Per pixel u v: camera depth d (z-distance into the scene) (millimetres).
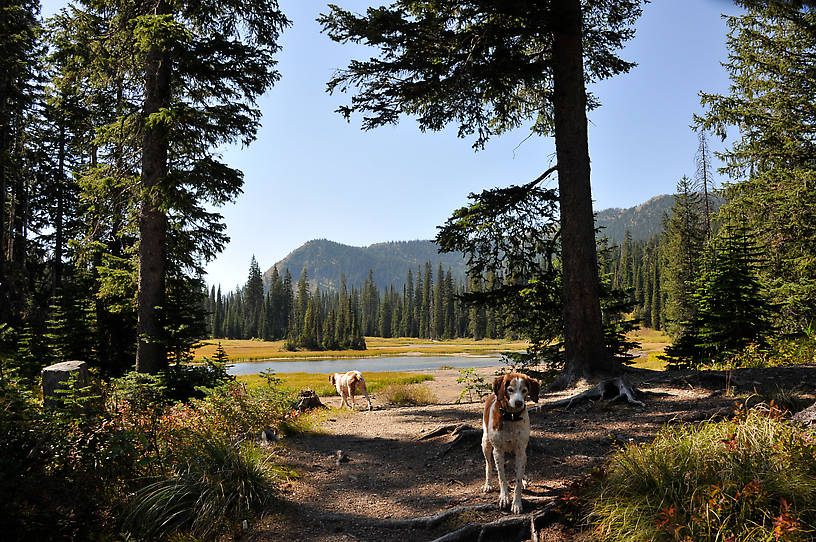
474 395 16891
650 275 96375
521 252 11492
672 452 4203
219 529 4449
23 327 16828
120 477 5129
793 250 13867
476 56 9484
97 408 5777
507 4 8820
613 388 8180
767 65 14320
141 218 12367
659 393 7957
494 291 11562
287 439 7648
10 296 17953
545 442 6336
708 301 11398
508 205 10625
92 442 5184
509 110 12180
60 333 15109
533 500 4445
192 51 11883
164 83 12609
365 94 9586
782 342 10953
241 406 7625
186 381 11898
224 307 167250
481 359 60906
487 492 4934
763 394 6988
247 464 5234
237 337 135375
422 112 10688
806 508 3383
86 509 4312
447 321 136125
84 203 13180
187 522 4551
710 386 7898
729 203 14859
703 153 31266
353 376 12648
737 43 14820
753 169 14766
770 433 4164
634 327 12469
